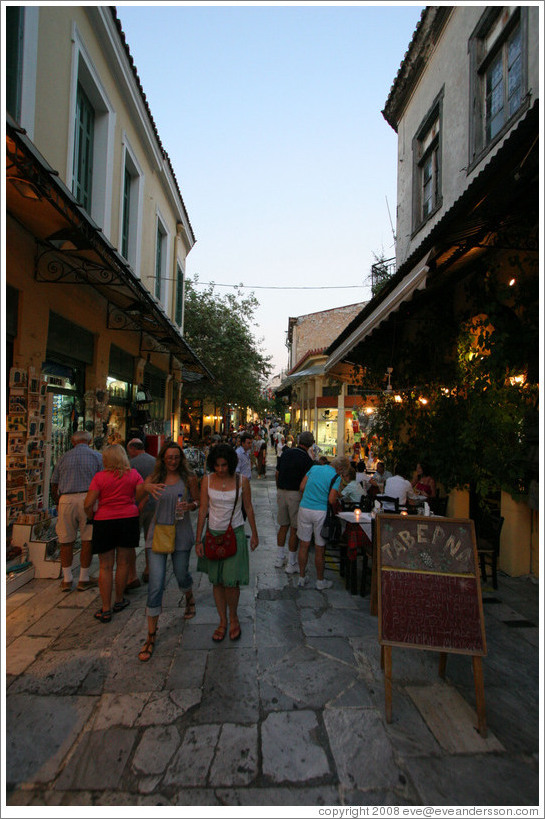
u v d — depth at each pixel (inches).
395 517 118.0
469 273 212.4
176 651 134.6
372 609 159.9
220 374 733.9
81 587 180.5
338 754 93.1
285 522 214.2
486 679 121.7
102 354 296.5
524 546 197.3
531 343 169.3
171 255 529.0
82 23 243.8
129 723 102.0
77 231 158.4
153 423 472.7
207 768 89.0
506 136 217.0
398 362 304.2
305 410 994.7
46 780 85.8
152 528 139.4
